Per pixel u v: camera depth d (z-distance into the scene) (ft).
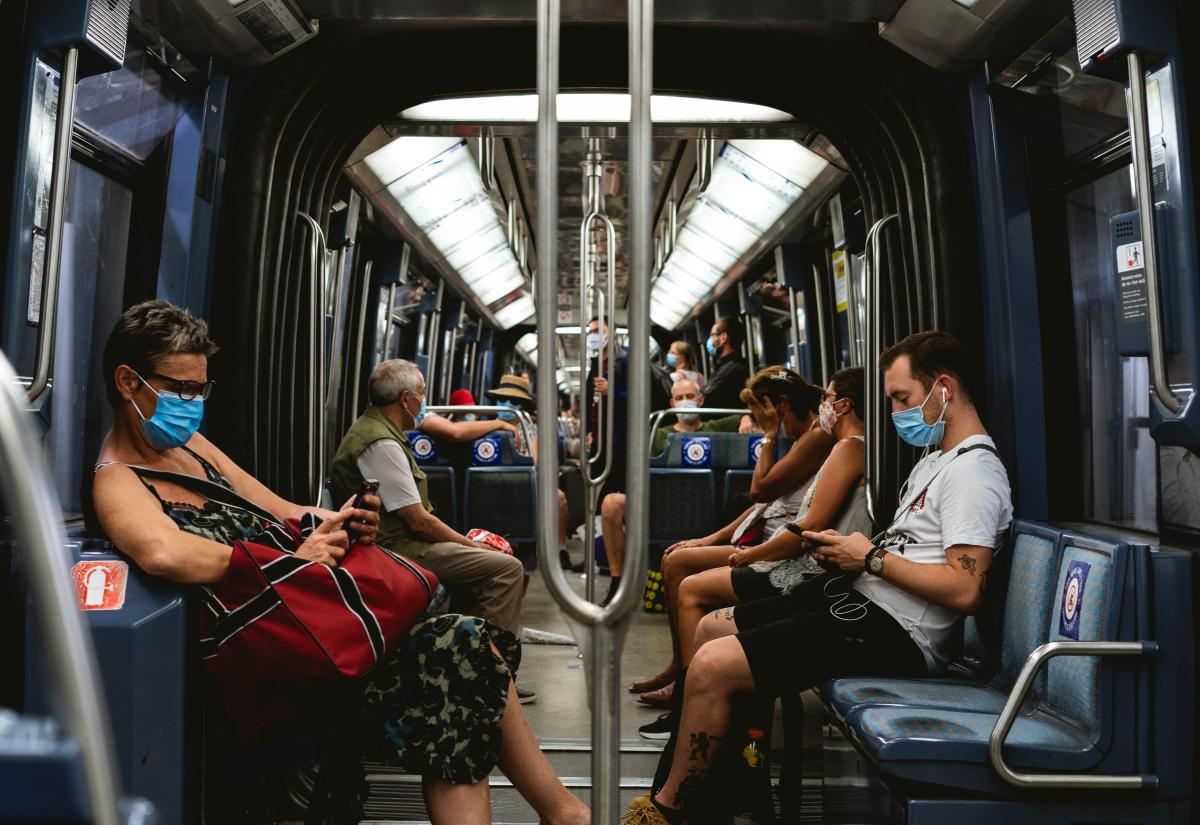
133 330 8.34
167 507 8.36
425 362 36.68
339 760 8.04
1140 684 7.95
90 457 11.22
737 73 12.34
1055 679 8.69
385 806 11.08
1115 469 10.46
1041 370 11.20
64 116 7.91
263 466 12.06
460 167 23.86
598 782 5.53
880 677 9.68
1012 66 10.93
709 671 9.25
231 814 9.71
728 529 15.14
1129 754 7.91
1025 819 7.84
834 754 10.10
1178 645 7.96
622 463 22.38
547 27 5.41
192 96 11.34
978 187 11.59
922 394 9.70
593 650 5.52
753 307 35.45
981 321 11.61
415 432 23.58
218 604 7.75
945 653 9.71
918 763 7.79
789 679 9.37
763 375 14.96
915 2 10.57
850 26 11.68
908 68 11.67
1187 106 7.77
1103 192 10.51
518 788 8.30
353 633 7.73
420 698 7.98
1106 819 7.91
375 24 11.77
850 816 9.41
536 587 25.46
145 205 11.41
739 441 23.41
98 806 2.69
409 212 25.45
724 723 9.29
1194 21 7.81
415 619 8.22
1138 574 7.97
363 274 26.03
